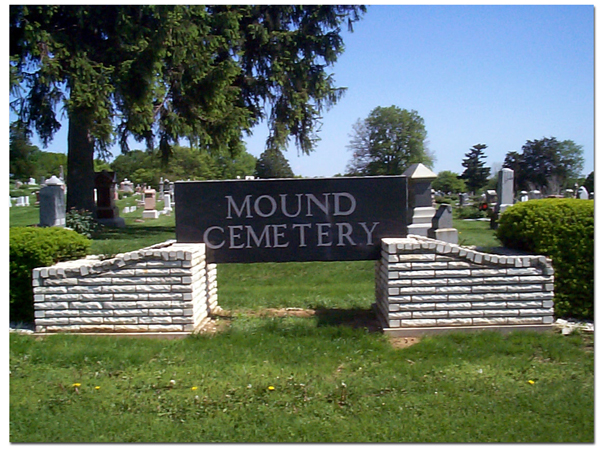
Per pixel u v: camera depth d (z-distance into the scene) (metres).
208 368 5.59
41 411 4.66
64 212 19.34
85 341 6.44
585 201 7.62
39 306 6.83
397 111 66.81
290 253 7.48
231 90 26.19
